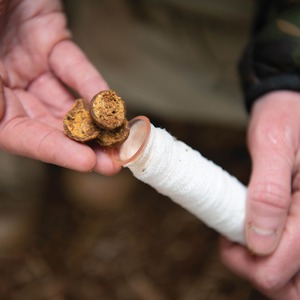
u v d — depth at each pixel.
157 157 0.27
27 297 0.52
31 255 0.55
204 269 0.55
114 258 0.56
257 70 0.36
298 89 0.34
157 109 0.61
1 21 0.33
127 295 0.53
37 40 0.34
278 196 0.30
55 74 0.34
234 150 0.64
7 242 0.53
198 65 0.57
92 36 0.57
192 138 0.65
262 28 0.38
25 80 0.34
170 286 0.54
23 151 0.28
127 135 0.28
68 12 0.56
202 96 0.59
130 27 0.55
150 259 0.56
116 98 0.28
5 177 0.56
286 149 0.32
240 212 0.31
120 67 0.58
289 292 0.34
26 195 0.56
